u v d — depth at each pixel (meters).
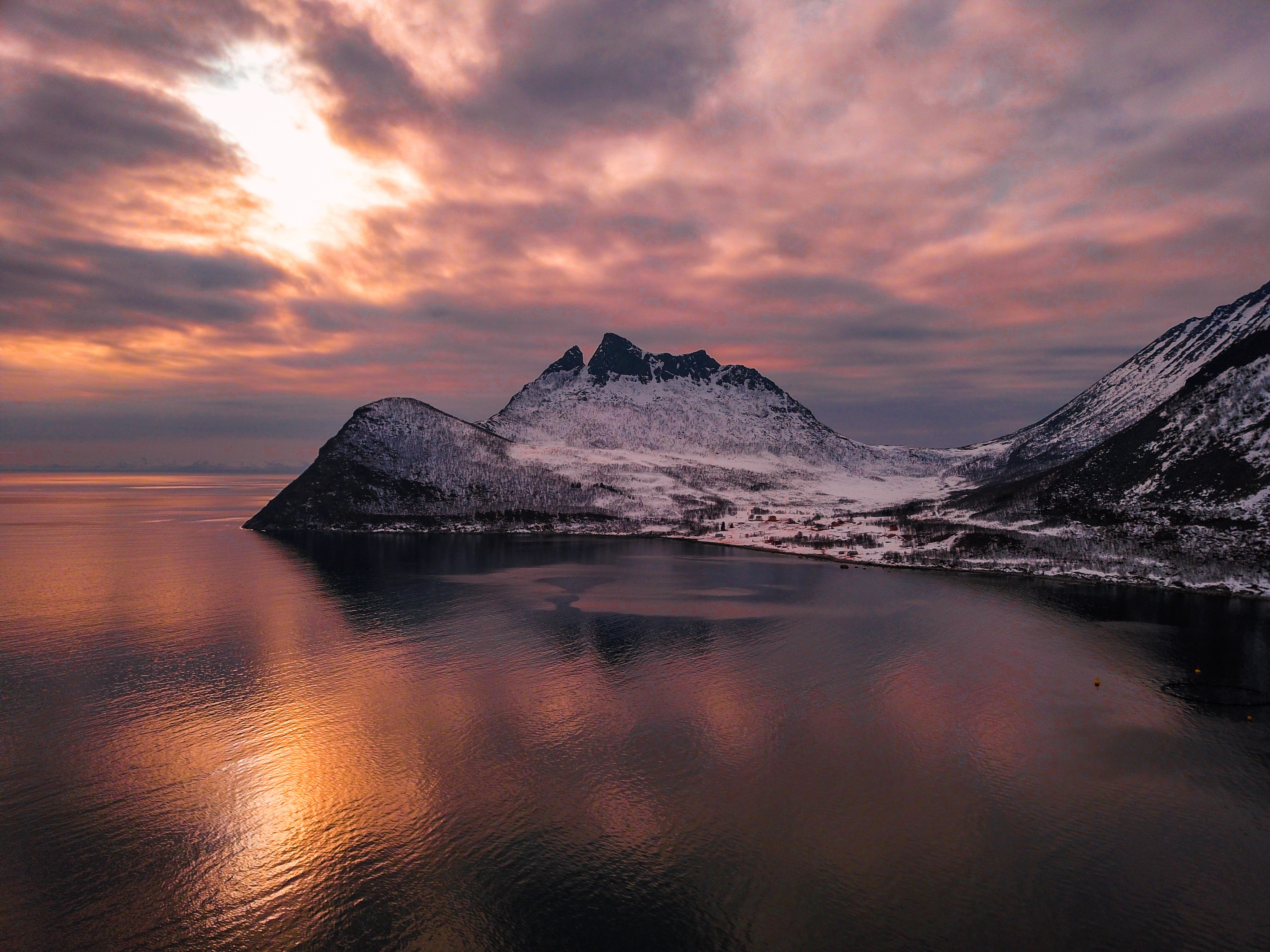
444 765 52.75
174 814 46.00
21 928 35.91
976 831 44.47
